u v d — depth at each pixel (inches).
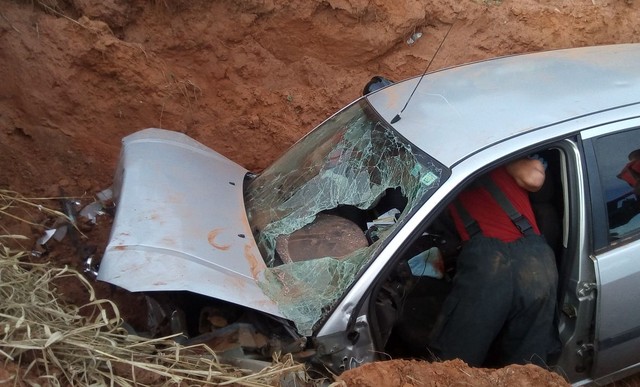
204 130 243.9
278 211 156.6
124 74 229.8
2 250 154.6
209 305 138.6
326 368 131.9
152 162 165.5
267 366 128.0
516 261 141.8
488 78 165.5
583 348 146.0
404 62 270.5
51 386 113.2
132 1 237.8
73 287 171.3
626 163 145.8
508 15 282.5
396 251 131.6
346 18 258.8
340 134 166.1
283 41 258.5
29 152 215.0
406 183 142.2
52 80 220.4
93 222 192.4
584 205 141.3
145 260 132.1
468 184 134.9
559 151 142.3
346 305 129.4
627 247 143.6
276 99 254.8
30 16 221.3
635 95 152.4
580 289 141.6
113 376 117.3
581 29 288.5
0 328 116.9
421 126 149.9
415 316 154.9
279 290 135.6
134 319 165.2
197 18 246.7
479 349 142.6
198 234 143.1
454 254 152.9
